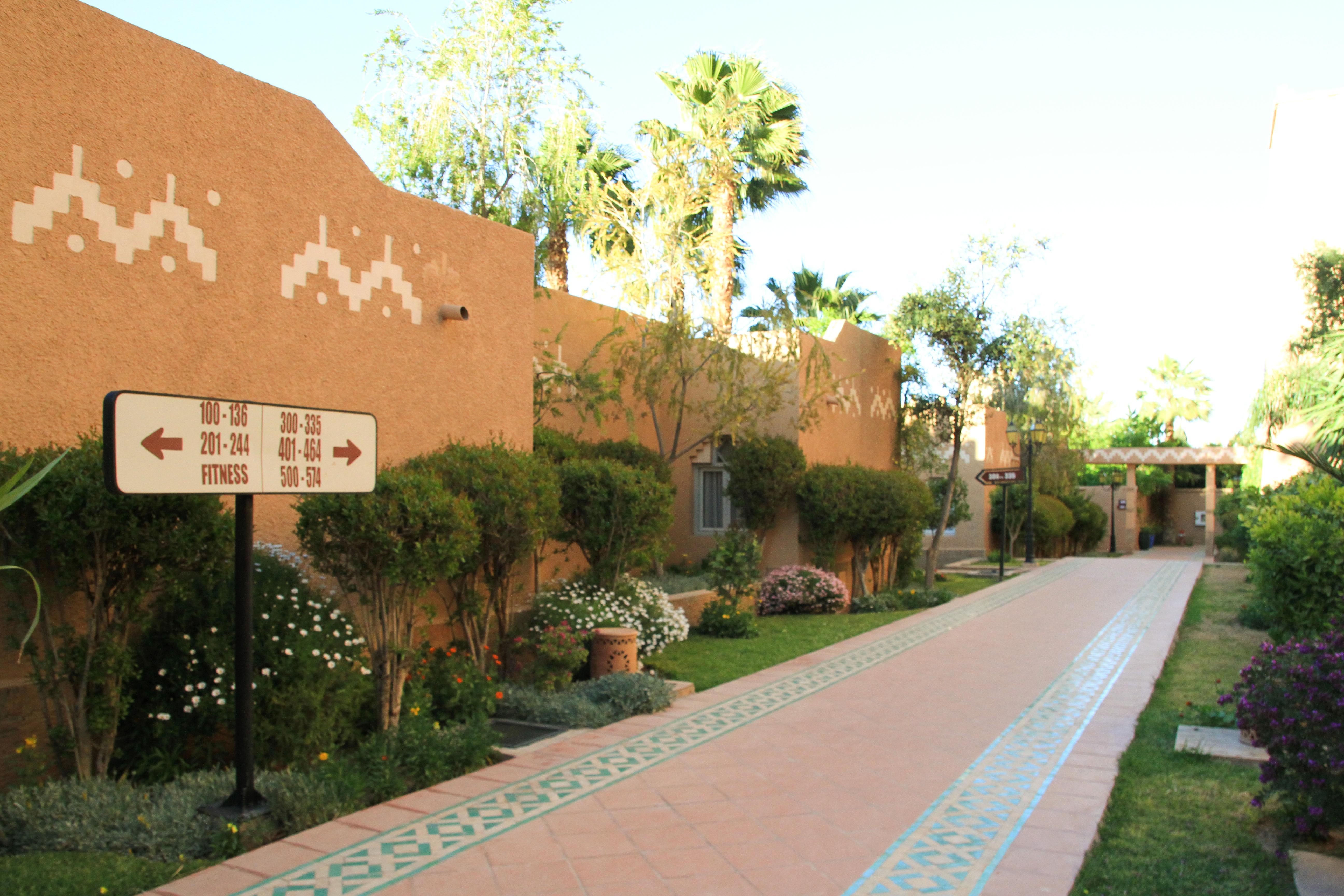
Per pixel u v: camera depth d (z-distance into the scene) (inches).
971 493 1153.4
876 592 711.7
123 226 241.6
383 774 233.1
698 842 199.6
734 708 329.4
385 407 321.1
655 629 419.2
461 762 252.4
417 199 336.5
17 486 195.2
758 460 604.7
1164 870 187.0
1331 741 188.9
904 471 730.8
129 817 198.7
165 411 174.6
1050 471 1128.8
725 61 836.6
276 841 199.2
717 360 584.4
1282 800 202.7
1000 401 944.9
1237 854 194.5
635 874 181.9
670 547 580.1
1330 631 223.3
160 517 211.9
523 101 655.1
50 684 208.7
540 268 697.6
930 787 238.2
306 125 295.3
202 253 261.6
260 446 194.9
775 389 581.3
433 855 190.5
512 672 358.9
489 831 205.0
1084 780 243.6
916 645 468.4
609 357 593.3
